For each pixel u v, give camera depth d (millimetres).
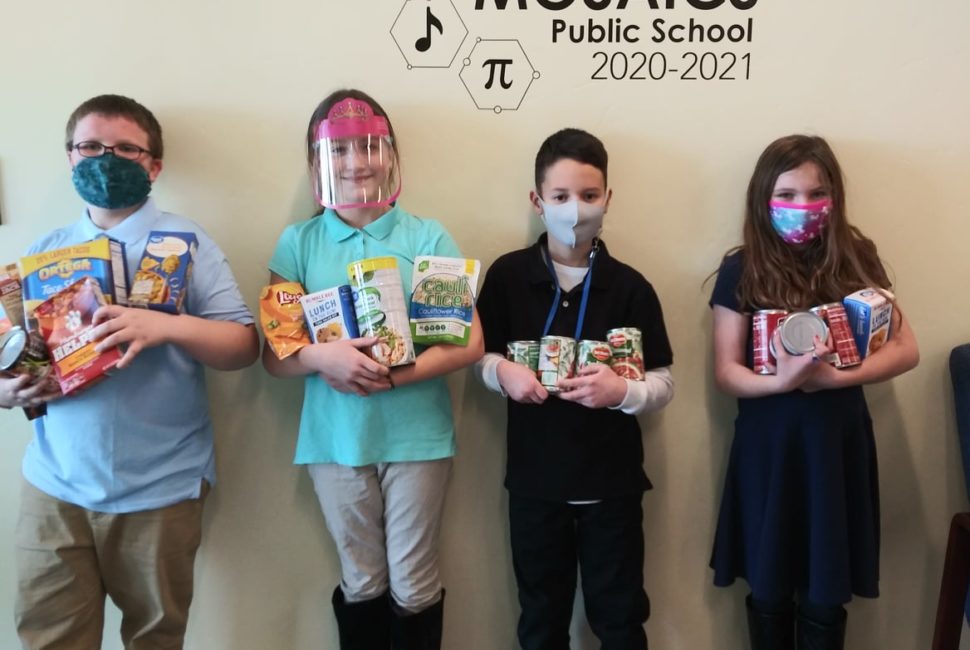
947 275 1479
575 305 1334
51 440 1226
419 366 1222
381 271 1188
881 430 1520
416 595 1335
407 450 1300
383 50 1396
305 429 1336
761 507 1341
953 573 1428
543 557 1344
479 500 1518
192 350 1182
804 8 1405
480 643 1562
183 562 1286
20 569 1243
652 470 1525
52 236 1272
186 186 1413
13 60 1367
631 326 1345
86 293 1107
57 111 1382
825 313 1260
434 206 1442
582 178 1261
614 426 1331
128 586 1271
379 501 1339
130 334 1104
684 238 1461
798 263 1349
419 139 1424
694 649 1574
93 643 1269
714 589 1560
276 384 1470
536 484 1315
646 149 1438
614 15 1402
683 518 1536
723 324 1378
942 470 1526
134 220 1230
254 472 1489
